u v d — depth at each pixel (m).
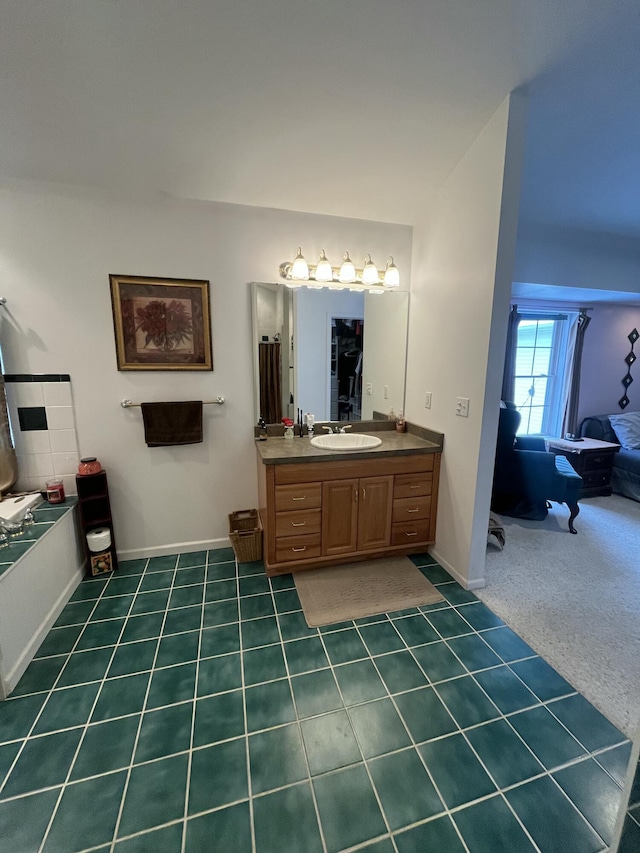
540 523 3.29
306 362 2.73
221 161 2.06
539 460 3.19
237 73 1.60
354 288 2.71
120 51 1.49
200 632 1.95
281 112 1.80
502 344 2.04
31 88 1.60
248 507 2.84
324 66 1.59
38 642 1.83
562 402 4.44
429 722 1.46
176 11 1.37
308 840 1.10
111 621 2.03
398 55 1.57
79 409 2.38
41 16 1.36
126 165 2.04
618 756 1.34
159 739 1.39
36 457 2.36
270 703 1.54
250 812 1.17
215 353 2.56
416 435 2.80
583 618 2.07
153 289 2.37
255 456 2.75
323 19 1.42
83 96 1.66
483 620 2.04
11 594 1.64
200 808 1.18
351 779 1.26
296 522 2.38
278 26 1.44
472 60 1.60
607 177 2.44
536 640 1.90
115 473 2.52
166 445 2.52
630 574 2.50
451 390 2.38
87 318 2.30
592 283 3.47
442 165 2.18
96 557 2.43
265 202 2.40
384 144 2.01
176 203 2.33
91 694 1.58
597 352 4.42
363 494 2.45
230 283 2.50
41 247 2.18
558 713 1.50
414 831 1.13
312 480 2.34
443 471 2.52
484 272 2.02
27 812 1.17
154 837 1.11
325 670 1.71
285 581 2.39
